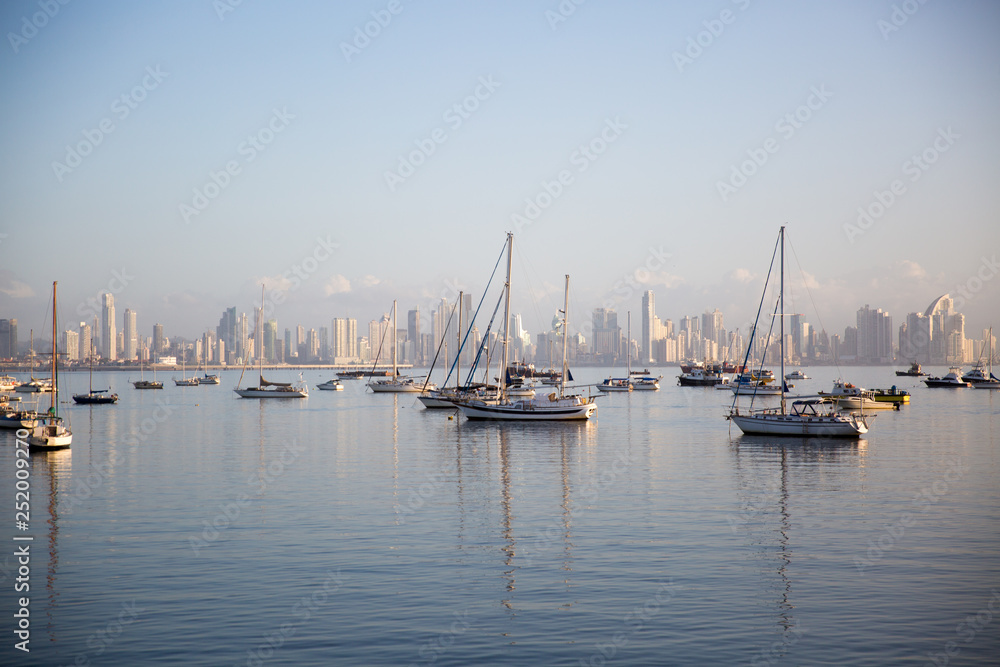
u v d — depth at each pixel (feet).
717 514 118.01
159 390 647.56
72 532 106.93
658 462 178.09
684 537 103.30
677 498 131.54
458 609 76.33
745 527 109.09
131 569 89.15
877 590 81.35
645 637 69.51
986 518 114.83
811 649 66.95
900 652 66.44
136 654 66.49
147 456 191.42
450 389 404.36
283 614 75.05
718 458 185.06
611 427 273.54
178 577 86.17
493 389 374.43
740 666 63.82
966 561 91.61
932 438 232.12
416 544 99.91
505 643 68.33
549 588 82.33
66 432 208.13
